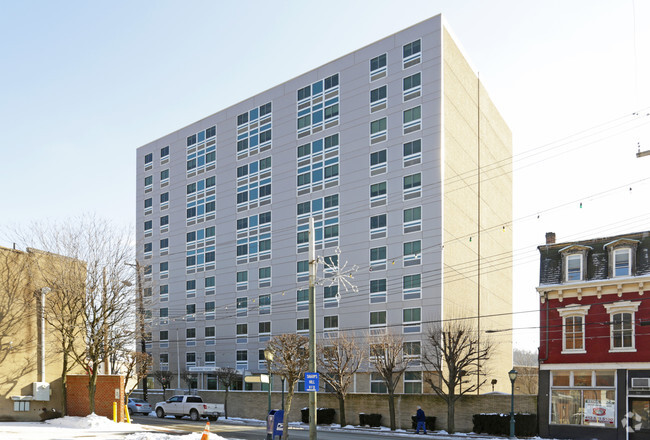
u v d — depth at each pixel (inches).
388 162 2199.8
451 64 2233.0
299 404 1888.5
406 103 2193.7
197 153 2984.7
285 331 2409.0
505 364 2573.8
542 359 1314.0
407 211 2114.9
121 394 1146.7
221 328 2677.2
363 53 2356.1
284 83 2625.5
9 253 1090.7
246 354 2546.8
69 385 1180.5
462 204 2233.0
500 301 2578.7
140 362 1985.7
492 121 2662.4
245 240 2657.5
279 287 2471.7
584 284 1277.1
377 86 2288.4
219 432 1214.9
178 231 3002.0
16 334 1084.5
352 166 2303.2
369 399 1702.8
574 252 1327.5
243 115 2787.9
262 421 1754.4
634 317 1211.2
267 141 2652.6
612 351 1222.9
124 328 1355.8
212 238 2815.0
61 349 1163.9
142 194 3257.9
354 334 2138.3
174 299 2933.1
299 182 2484.0
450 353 1486.2
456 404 1493.6
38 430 927.0
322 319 2263.8
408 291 2052.2
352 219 2258.9
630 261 1244.5
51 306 1147.9
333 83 2436.0
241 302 2615.7
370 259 2174.0
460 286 2140.7
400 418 1624.0
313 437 724.7
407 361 1737.2
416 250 2064.5
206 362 2711.6
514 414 1332.4
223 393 2114.9
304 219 2433.6
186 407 1727.4
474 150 2395.4
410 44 2224.4
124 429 1024.9
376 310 2114.9
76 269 1182.9
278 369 1875.0
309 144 2477.9
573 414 1258.6
